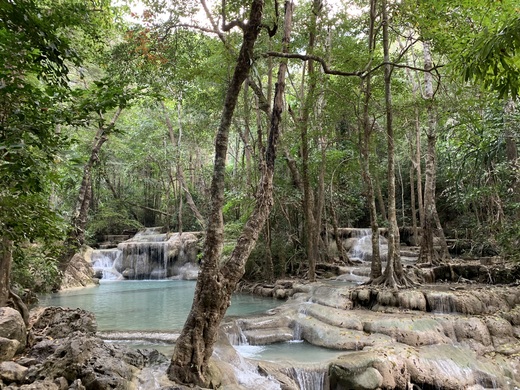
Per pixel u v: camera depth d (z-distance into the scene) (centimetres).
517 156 1234
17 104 395
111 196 2766
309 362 711
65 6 496
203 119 1892
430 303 941
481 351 762
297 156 1585
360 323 851
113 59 1106
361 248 1825
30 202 443
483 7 510
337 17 1210
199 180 2686
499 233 1270
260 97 1159
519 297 968
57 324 666
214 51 1248
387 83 1136
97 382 442
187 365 519
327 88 1182
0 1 315
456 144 1537
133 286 1769
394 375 633
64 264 1057
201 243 2073
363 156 1280
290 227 1655
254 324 911
